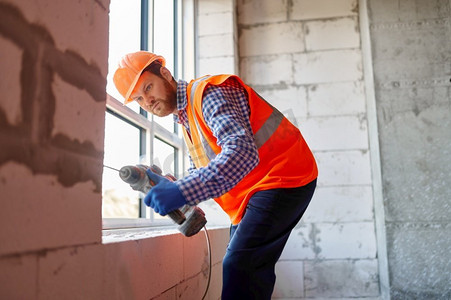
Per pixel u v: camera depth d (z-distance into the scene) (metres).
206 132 1.48
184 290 1.84
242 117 1.44
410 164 3.37
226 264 1.44
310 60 3.92
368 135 3.76
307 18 3.98
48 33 0.90
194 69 3.75
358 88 3.83
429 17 3.54
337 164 3.75
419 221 3.29
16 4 0.80
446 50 3.49
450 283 3.19
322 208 3.70
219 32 3.81
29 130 0.83
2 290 0.74
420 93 3.45
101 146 1.13
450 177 3.32
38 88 0.86
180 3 3.79
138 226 2.29
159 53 3.23
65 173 0.95
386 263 3.28
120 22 2.44
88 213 1.05
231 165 1.26
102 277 1.10
